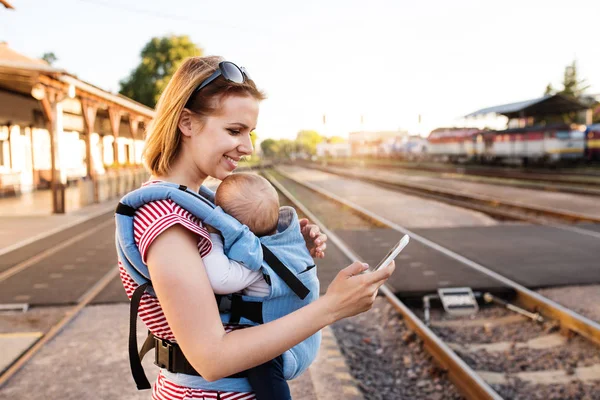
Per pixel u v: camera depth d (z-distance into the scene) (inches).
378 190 883.4
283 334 42.6
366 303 45.1
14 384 150.7
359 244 374.3
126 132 1223.5
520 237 385.7
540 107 1433.3
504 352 186.1
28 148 815.1
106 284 261.4
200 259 44.1
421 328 193.2
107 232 430.0
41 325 204.5
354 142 3270.2
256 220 50.3
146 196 44.7
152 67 1797.5
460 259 309.4
